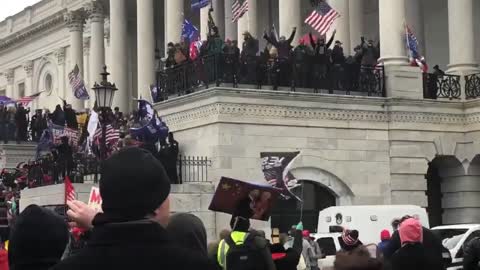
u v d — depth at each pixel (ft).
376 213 88.28
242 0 151.84
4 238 48.44
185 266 14.06
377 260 23.20
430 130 110.42
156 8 184.65
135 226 14.23
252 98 100.12
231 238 36.06
